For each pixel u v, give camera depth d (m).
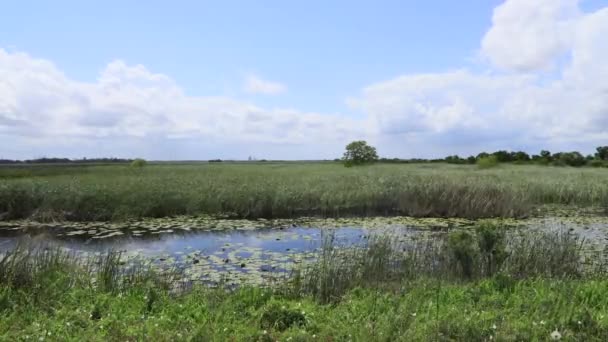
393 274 6.93
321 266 6.62
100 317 4.78
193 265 8.02
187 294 5.82
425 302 5.11
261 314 4.62
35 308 4.90
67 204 13.86
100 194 14.35
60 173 26.33
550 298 5.04
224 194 15.55
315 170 34.19
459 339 4.11
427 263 7.22
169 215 14.48
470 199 15.19
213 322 4.55
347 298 5.56
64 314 4.67
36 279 5.59
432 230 12.20
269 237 11.10
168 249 9.73
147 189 15.46
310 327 4.44
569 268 7.21
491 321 4.44
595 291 5.44
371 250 7.34
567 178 22.61
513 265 6.97
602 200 17.73
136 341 4.04
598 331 4.29
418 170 33.25
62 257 6.90
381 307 4.96
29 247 6.49
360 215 15.30
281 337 4.18
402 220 14.10
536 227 12.59
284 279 6.62
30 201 14.06
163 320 4.51
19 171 26.97
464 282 6.42
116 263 6.77
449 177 21.06
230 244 10.20
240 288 5.84
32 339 4.05
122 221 13.45
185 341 4.02
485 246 7.02
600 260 8.14
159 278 6.57
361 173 26.73
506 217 14.71
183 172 28.66
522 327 4.30
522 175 25.80
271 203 15.12
